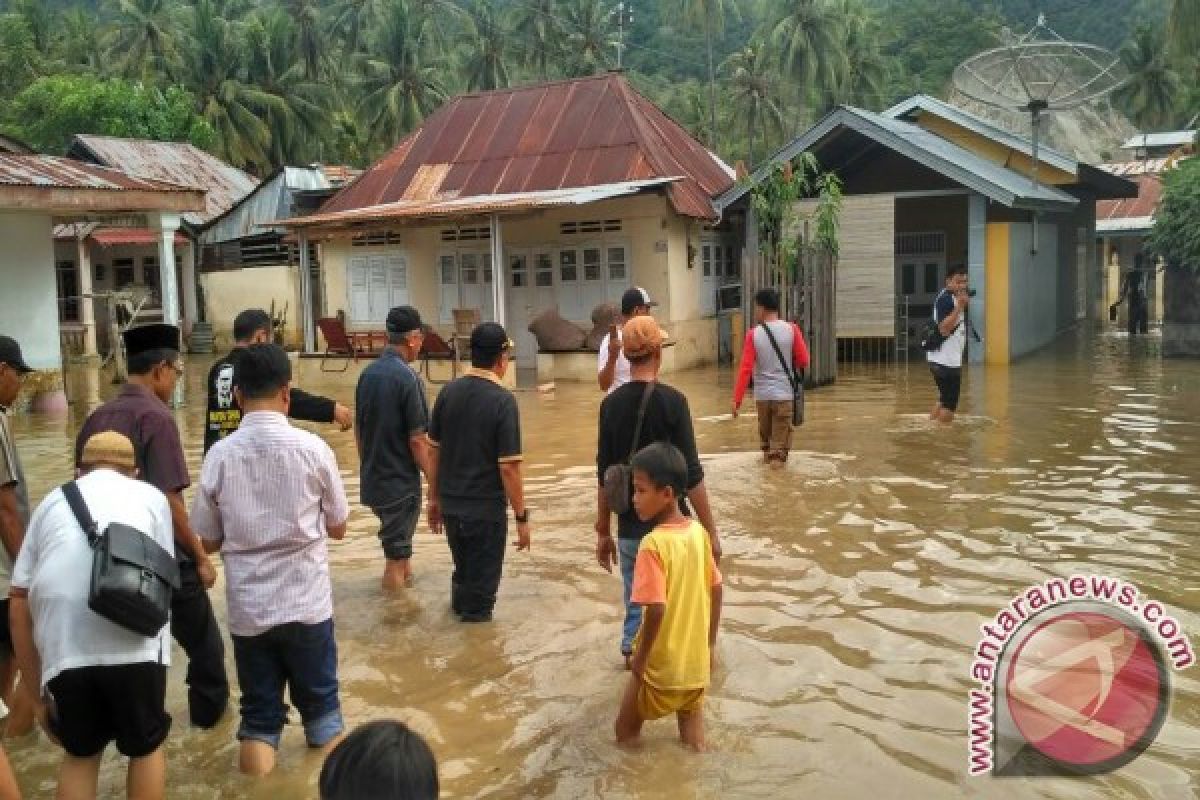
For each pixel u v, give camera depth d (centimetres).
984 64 1975
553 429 1286
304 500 428
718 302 2167
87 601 363
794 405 985
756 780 405
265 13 5169
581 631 577
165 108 3888
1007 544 700
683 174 2097
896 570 652
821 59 5284
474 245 2080
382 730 204
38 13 4634
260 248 2966
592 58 5503
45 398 1548
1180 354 1875
